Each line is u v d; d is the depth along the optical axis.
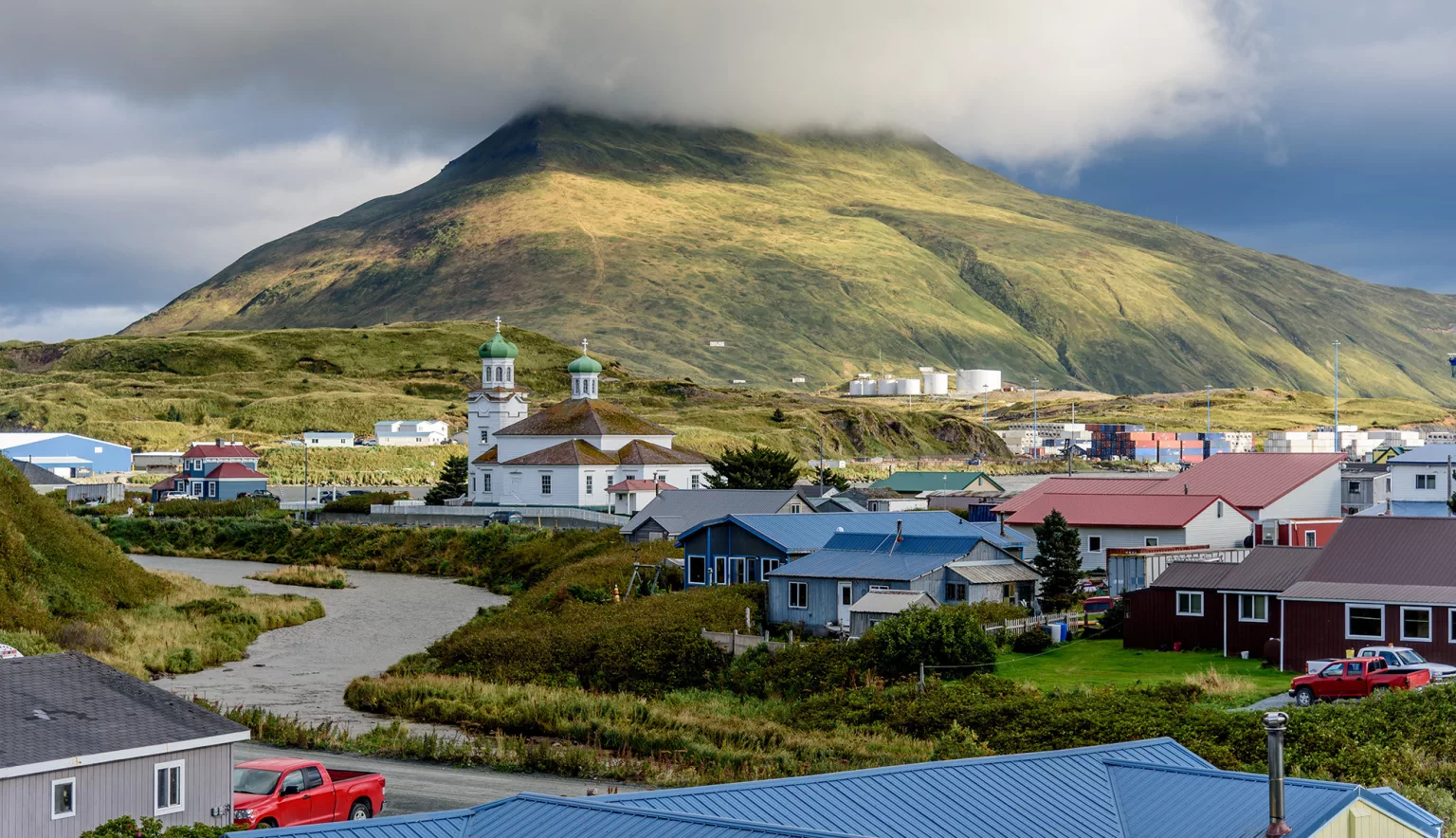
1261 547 63.94
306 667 70.06
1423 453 99.56
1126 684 54.38
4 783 29.59
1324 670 48.03
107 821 29.91
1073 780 25.22
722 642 64.25
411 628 84.00
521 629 72.25
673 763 45.84
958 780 24.67
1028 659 61.28
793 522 81.06
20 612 71.38
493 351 144.75
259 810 31.95
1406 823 22.55
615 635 65.94
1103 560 85.12
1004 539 78.56
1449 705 41.72
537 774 44.47
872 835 22.42
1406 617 53.97
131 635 73.62
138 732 32.28
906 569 69.94
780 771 42.94
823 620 69.56
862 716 51.72
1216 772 24.47
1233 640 60.50
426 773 44.44
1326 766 36.19
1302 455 94.06
